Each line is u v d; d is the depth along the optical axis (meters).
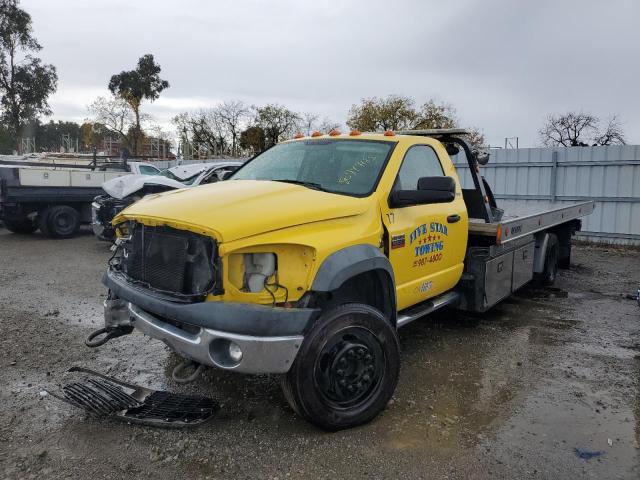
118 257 4.41
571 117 38.53
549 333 6.09
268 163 5.18
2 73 45.25
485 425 3.88
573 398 4.36
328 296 3.86
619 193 12.99
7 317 6.32
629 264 10.74
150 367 4.86
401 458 3.43
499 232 5.62
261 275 3.45
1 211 12.87
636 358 5.30
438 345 5.62
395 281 4.39
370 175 4.48
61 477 3.16
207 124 47.62
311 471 3.28
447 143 6.59
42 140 73.12
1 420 3.80
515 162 14.45
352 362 3.71
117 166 15.91
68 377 4.59
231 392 4.34
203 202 3.75
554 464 3.39
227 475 3.22
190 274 3.52
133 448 3.48
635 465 3.39
